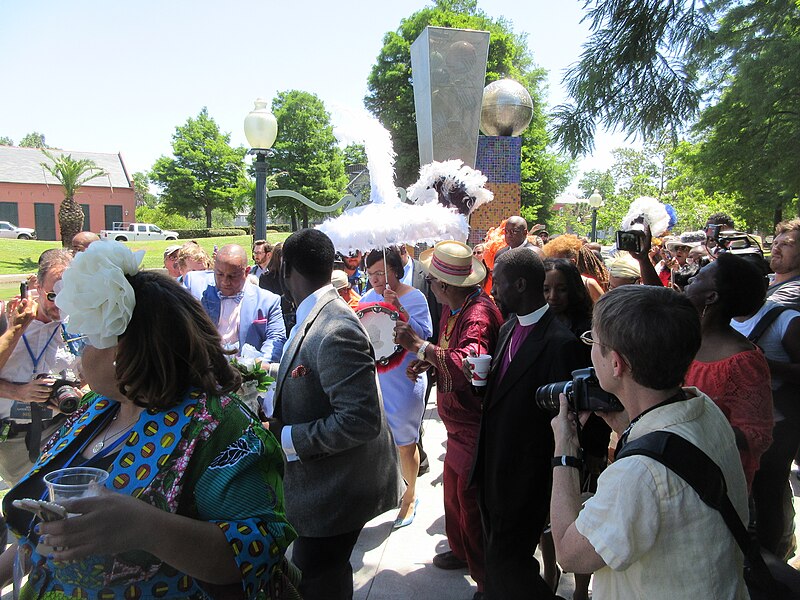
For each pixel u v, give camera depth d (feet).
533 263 8.07
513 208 27.86
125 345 4.42
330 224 11.18
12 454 9.47
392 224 11.07
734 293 7.16
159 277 4.72
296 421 7.92
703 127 24.32
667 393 4.56
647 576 4.23
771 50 15.44
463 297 10.07
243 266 13.26
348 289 15.43
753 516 9.50
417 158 111.86
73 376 9.62
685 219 69.15
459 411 9.50
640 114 14.75
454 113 23.91
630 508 4.12
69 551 3.58
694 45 13.93
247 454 4.48
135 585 4.26
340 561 8.10
